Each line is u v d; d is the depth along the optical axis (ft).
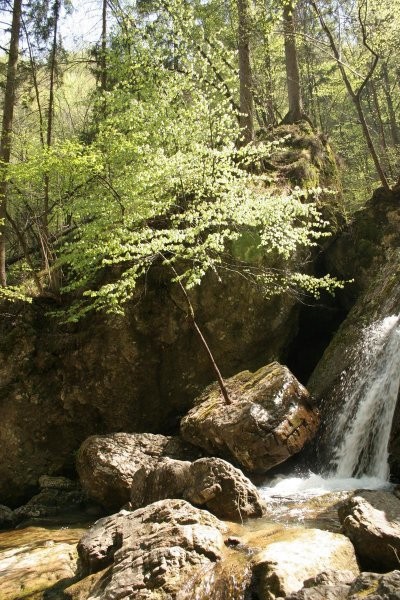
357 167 71.87
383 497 18.02
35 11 47.88
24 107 50.16
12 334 37.65
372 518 16.28
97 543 17.53
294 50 52.95
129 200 30.09
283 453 26.43
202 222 28.09
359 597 11.35
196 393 36.81
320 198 41.98
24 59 49.83
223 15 50.37
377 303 34.19
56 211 39.47
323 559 14.80
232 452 26.84
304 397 28.73
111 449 29.48
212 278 36.29
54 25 48.60
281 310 36.70
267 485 26.27
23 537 25.62
